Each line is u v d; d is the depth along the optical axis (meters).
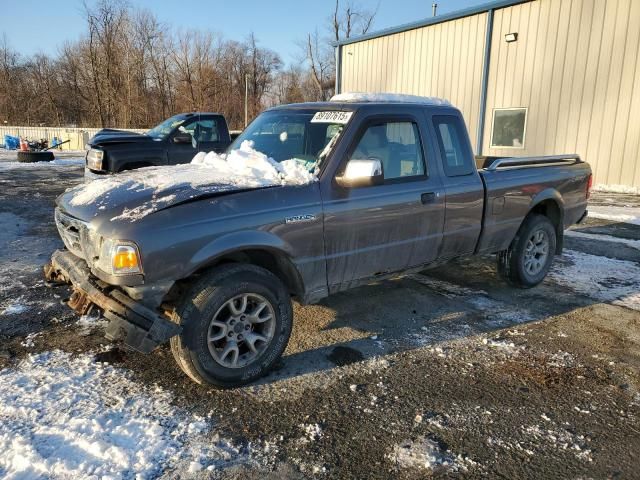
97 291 3.16
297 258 3.63
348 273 4.01
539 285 5.81
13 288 5.30
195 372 3.27
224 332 3.36
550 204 5.86
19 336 4.16
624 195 12.72
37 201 11.15
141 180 3.70
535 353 4.05
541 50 14.24
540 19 14.13
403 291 5.53
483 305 5.13
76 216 3.38
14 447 2.73
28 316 4.57
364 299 5.25
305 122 4.26
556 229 5.95
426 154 4.48
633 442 2.94
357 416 3.15
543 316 4.85
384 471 2.66
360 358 3.93
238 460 2.72
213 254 3.21
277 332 3.58
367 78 19.81
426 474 2.65
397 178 4.25
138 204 3.23
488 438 2.95
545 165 5.76
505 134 15.45
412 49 17.83
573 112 13.84
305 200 3.63
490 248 5.15
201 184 3.49
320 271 3.80
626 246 7.72
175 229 3.10
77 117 55.44
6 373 3.55
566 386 3.54
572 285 5.82
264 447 2.84
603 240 8.13
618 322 4.71
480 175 4.93
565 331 4.49
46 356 3.82
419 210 4.31
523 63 14.69
